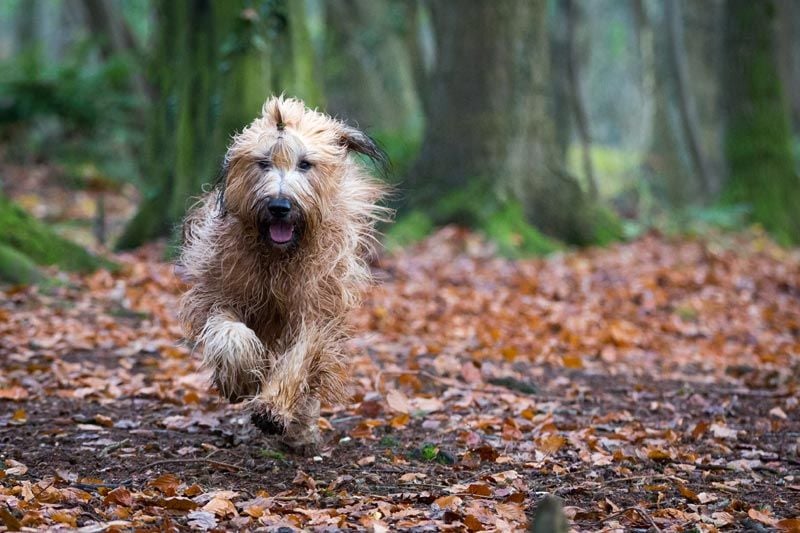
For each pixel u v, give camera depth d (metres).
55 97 30.41
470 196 20.75
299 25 18.70
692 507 7.08
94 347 11.49
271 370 7.32
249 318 7.70
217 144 18.09
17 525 6.11
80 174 28.30
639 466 8.10
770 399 10.67
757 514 6.84
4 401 9.39
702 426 9.09
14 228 14.54
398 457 8.16
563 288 16.38
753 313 15.79
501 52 21.17
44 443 8.23
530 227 20.62
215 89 18.38
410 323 13.56
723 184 27.42
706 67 39.00
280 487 7.42
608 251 20.72
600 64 60.59
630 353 12.85
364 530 6.48
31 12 53.94
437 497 7.15
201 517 6.58
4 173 28.34
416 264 17.81
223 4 18.23
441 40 21.66
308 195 7.20
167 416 9.13
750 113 26.95
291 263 7.44
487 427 9.01
